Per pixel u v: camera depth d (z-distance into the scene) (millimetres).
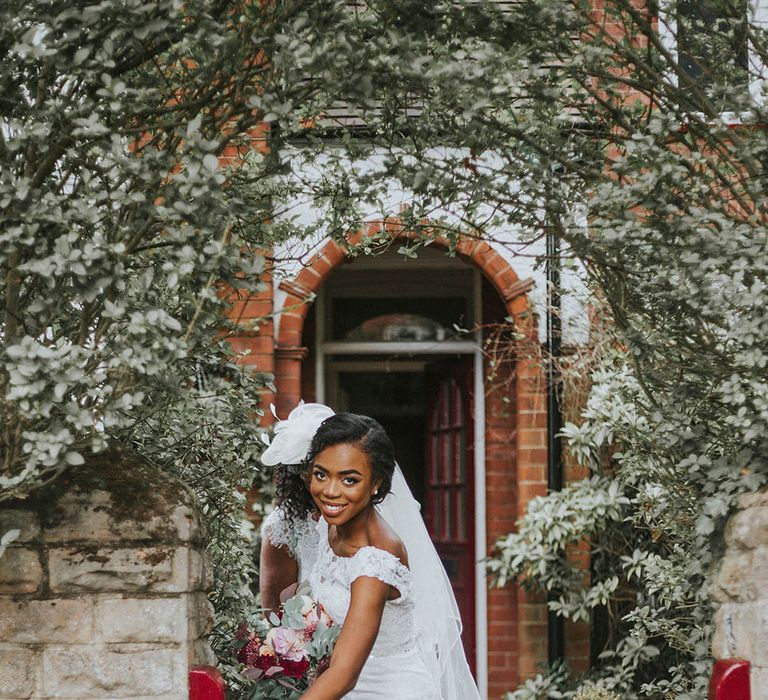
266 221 3660
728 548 3369
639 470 5633
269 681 3324
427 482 8398
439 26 3227
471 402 8164
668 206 3309
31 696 3047
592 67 3498
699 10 3906
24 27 2848
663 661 6562
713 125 3582
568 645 6973
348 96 2957
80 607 3076
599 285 4016
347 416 3258
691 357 3689
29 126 2807
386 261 8367
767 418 3248
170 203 2895
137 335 2795
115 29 2826
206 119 3154
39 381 2666
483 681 7715
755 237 3252
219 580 4344
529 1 3301
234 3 3051
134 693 3051
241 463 4445
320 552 3648
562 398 6707
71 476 3131
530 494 7109
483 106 3102
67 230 2846
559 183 3621
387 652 3432
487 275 7125
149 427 4105
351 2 3100
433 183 3492
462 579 8070
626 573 6828
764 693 3094
